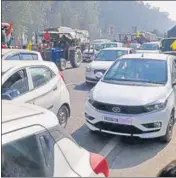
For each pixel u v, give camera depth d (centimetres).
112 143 616
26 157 240
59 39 2042
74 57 2066
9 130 236
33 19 4231
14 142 235
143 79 675
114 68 728
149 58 736
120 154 564
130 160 538
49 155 257
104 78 705
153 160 539
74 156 278
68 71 1898
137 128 573
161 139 609
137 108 577
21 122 251
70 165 267
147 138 609
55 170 254
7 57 959
